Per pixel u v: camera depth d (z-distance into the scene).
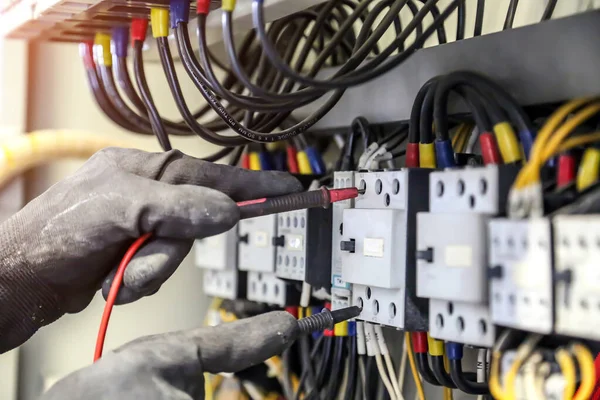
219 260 1.08
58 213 0.64
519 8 0.86
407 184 0.69
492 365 0.62
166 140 0.83
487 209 0.60
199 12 0.66
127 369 0.54
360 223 0.73
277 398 1.09
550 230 0.55
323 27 1.01
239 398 1.10
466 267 0.61
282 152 1.09
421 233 0.66
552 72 0.67
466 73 0.68
